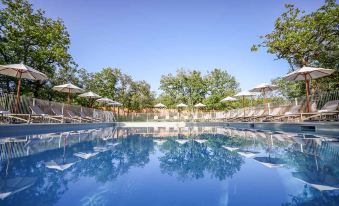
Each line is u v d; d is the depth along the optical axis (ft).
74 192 6.86
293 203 5.70
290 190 6.75
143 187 7.49
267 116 37.40
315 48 36.17
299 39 35.42
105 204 5.90
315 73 30.48
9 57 46.85
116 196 6.56
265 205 5.66
